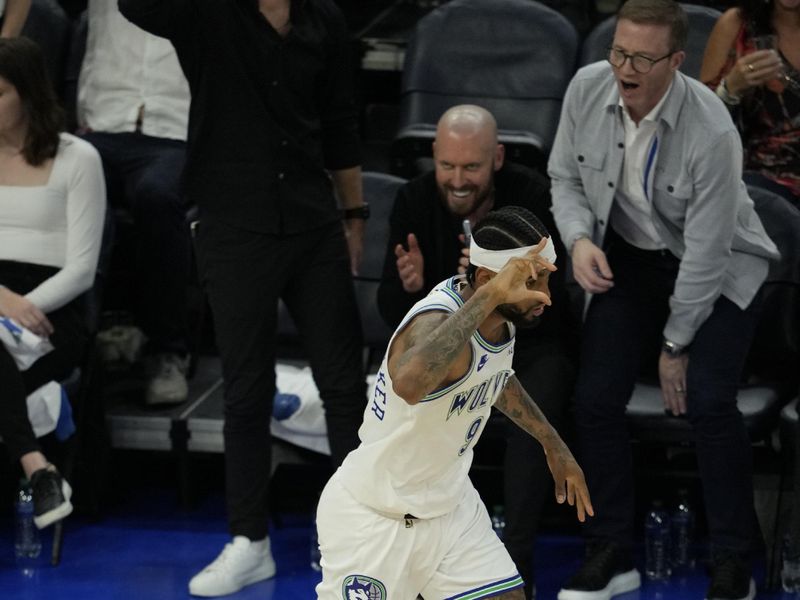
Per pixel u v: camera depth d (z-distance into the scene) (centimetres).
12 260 1753
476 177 1559
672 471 1794
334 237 1642
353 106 1664
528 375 1622
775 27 1739
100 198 1766
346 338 1650
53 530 1828
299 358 1973
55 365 1741
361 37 2189
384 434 1141
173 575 1708
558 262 1634
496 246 1049
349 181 1692
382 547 1177
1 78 1692
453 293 1086
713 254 1523
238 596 1650
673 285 1612
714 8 2153
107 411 1873
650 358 1758
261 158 1577
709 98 1517
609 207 1578
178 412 1862
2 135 1744
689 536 1725
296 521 1870
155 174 1886
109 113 2008
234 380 1627
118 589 1672
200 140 1585
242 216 1588
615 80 1543
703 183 1505
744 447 1580
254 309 1603
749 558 1612
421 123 1997
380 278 1847
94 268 1759
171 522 1861
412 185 1645
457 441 1140
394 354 1078
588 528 1641
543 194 1631
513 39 2014
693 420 1585
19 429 1681
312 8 1577
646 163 1534
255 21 1541
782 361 1739
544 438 1235
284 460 1792
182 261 1877
